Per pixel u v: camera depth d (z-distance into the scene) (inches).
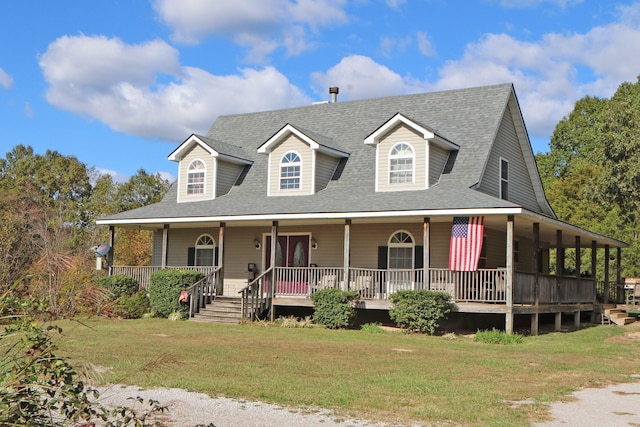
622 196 1374.3
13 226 1001.5
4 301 234.1
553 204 1956.2
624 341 825.5
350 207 911.0
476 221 830.5
